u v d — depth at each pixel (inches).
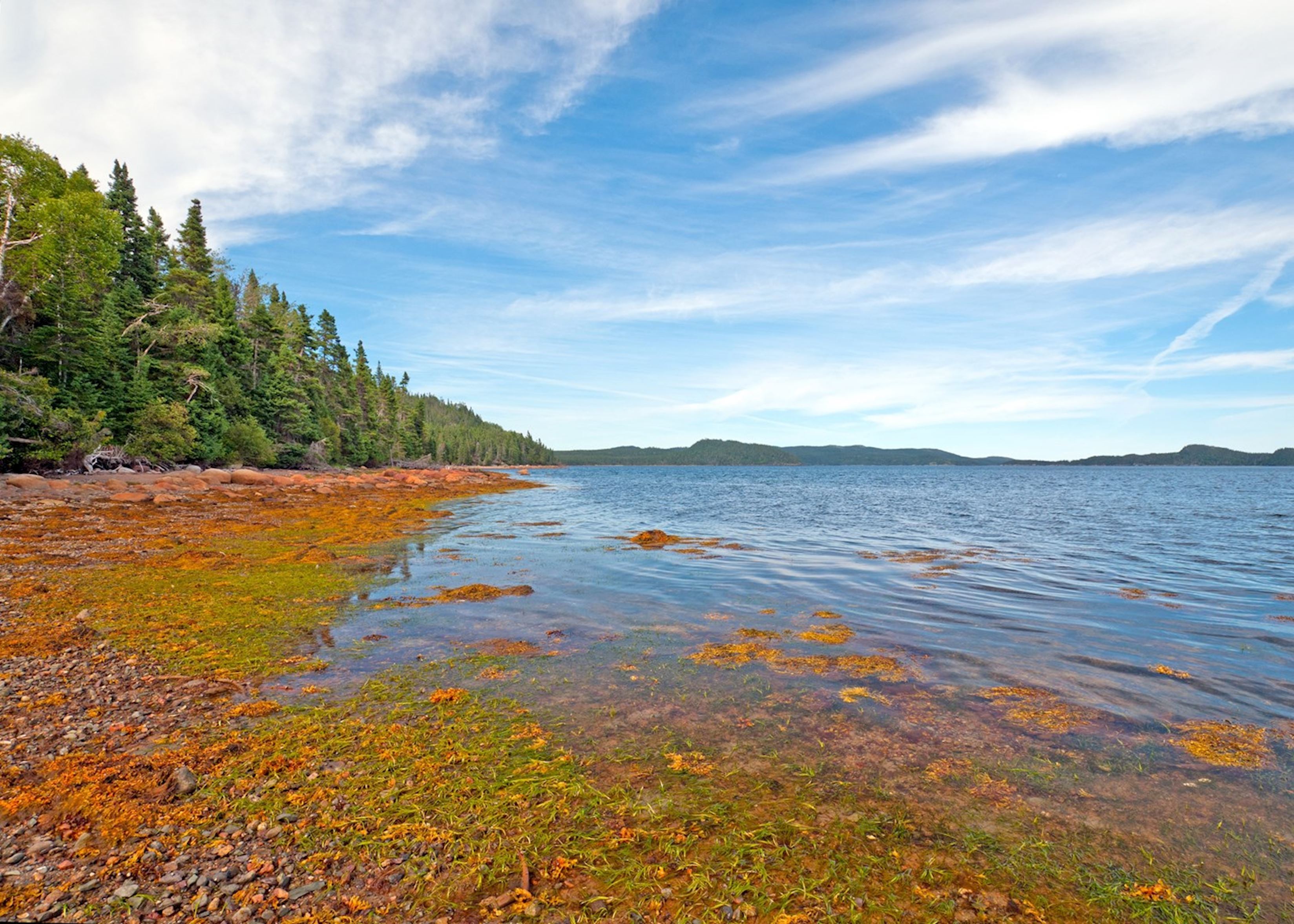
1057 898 177.5
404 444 4790.8
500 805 218.8
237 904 164.7
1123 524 1305.4
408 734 275.7
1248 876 188.9
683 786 235.6
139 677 333.4
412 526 1131.3
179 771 225.0
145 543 784.9
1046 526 1250.6
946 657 402.3
